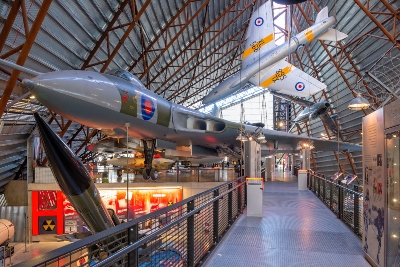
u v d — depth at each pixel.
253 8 20.70
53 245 15.39
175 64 20.28
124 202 15.44
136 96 8.94
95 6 11.00
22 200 16.75
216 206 5.14
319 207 9.00
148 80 18.00
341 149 19.27
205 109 42.81
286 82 17.64
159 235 2.83
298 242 5.26
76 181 4.64
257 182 7.58
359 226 5.70
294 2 3.21
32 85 6.37
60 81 6.75
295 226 6.50
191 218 3.78
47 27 9.93
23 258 13.80
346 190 6.61
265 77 17.48
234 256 4.51
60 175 4.55
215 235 5.09
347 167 23.80
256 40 16.66
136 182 15.60
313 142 17.89
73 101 7.00
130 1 11.70
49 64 11.20
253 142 9.77
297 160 32.94
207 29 17.59
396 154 3.25
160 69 19.14
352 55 17.81
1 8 8.27
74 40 11.48
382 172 3.68
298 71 17.62
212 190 4.71
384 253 3.59
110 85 8.05
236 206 7.70
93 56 12.74
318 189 11.37
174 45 18.11
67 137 18.89
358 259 4.40
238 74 15.83
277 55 15.69
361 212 5.60
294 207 9.02
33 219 15.73
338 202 7.30
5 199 16.91
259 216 7.52
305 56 25.70
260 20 16.61
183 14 15.88
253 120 44.44
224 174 18.12
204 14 17.77
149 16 13.88
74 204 4.98
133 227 2.36
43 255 1.48
